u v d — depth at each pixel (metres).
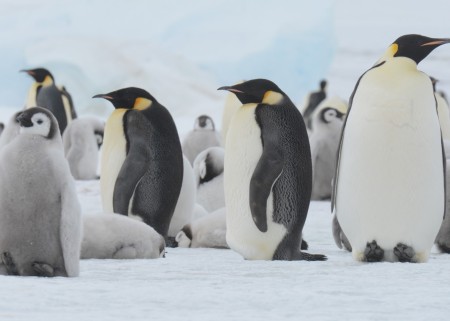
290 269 20.16
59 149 17.41
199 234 27.50
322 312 13.77
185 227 27.88
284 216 22.95
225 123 57.56
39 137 17.23
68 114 77.00
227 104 57.47
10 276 17.14
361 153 21.98
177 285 16.73
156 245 23.23
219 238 27.23
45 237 17.03
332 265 21.23
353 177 22.20
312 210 44.78
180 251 26.27
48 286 15.73
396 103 21.69
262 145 22.88
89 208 40.78
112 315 13.06
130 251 22.61
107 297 14.80
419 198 22.00
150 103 29.55
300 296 15.35
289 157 22.83
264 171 22.55
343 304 14.59
